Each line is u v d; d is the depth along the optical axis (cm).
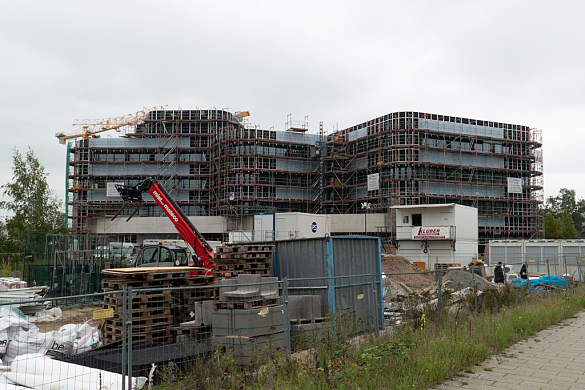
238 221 7050
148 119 8062
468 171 7200
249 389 673
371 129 7388
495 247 3634
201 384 683
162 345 923
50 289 1902
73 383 656
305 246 1205
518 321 1148
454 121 7138
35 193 3759
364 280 1245
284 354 839
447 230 4584
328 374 677
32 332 885
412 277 2316
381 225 6253
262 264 1212
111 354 805
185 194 8000
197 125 8169
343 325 949
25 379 664
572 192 12544
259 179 7550
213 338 870
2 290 1723
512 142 7456
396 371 723
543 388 706
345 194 7738
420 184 6819
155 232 6756
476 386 713
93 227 6862
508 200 7206
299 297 1062
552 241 3388
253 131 7650
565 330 1166
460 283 2028
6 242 3616
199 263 1609
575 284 2236
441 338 918
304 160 7925
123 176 7975
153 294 1073
